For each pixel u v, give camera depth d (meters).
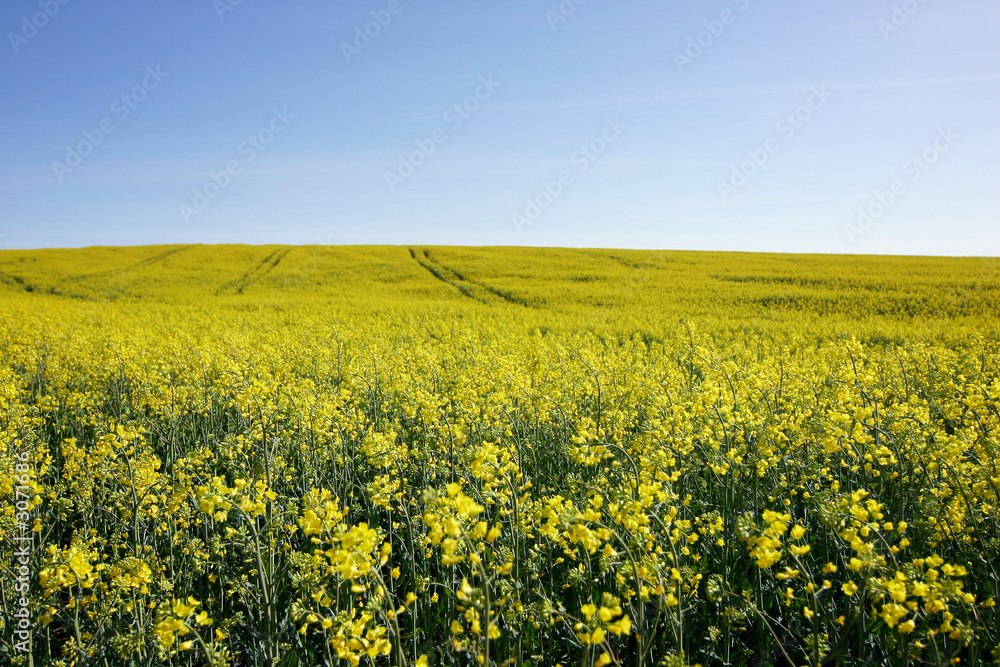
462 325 23.12
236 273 50.94
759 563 2.68
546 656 3.55
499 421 6.13
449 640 3.46
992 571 3.37
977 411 4.43
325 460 5.96
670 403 6.29
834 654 3.05
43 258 58.69
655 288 38.09
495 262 54.44
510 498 3.87
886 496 4.89
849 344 6.26
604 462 5.48
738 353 13.34
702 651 3.46
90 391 9.20
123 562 3.42
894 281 37.84
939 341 17.94
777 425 5.18
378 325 22.67
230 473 5.92
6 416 6.08
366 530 2.47
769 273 43.62
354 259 58.31
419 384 8.59
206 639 3.66
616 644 3.56
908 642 3.05
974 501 3.83
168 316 26.41
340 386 9.18
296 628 3.65
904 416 4.87
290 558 3.24
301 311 28.95
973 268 43.97
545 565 4.12
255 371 9.07
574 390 8.03
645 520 2.84
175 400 7.69
